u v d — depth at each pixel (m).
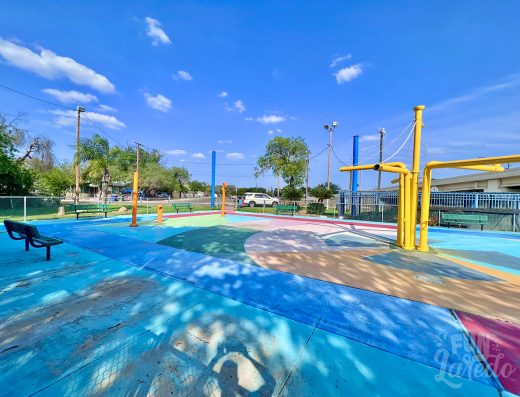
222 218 16.17
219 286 4.31
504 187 22.61
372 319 3.25
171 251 6.75
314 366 2.36
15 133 22.20
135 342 2.68
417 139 7.22
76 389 2.04
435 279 4.81
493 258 6.58
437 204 14.58
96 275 4.78
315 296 3.96
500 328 3.04
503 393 2.05
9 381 2.12
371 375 2.25
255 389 2.08
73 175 33.81
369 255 6.67
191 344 2.67
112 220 13.55
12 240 7.76
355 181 19.30
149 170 48.56
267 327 3.03
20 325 2.97
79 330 2.89
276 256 6.43
